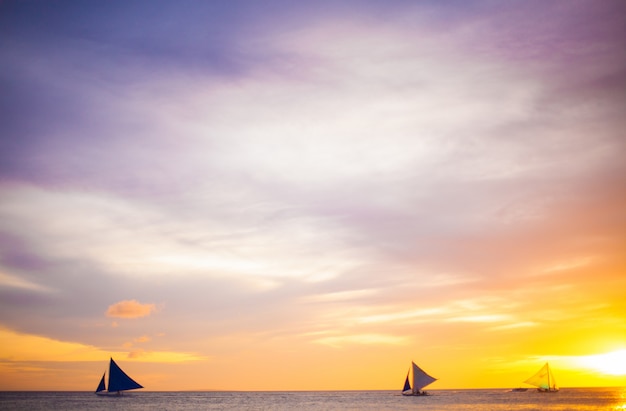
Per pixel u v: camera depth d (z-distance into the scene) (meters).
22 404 141.62
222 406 142.25
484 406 129.25
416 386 153.12
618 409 116.00
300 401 184.88
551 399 168.00
